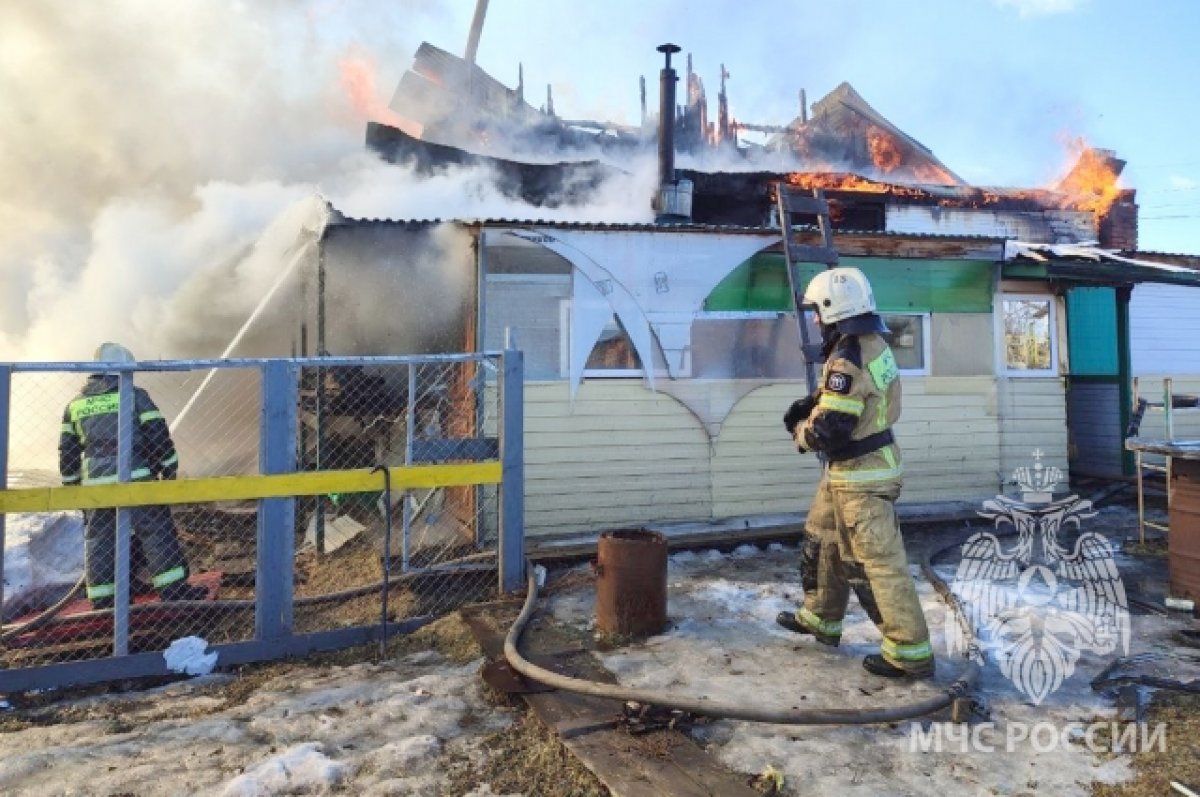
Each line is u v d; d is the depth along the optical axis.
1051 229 15.97
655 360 6.86
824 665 4.00
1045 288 8.11
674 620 4.75
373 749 3.18
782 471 7.22
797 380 7.25
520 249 6.61
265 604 4.47
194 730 3.38
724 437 7.05
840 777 2.87
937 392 7.70
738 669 3.95
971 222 15.30
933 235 7.38
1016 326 8.05
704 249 6.93
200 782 2.93
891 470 3.84
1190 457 4.65
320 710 3.60
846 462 3.87
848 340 3.87
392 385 7.93
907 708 3.21
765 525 6.77
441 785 2.91
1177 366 9.99
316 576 6.21
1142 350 9.85
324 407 7.70
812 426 3.81
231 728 3.40
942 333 7.74
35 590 5.50
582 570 5.94
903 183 15.04
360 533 7.03
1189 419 9.71
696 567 6.11
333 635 4.61
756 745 3.11
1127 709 3.38
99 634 4.73
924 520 7.16
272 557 4.50
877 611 3.97
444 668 4.18
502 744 3.24
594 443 6.74
